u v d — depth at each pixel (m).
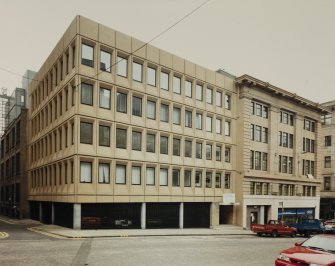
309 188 50.31
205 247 18.11
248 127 40.38
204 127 36.88
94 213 28.34
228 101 40.34
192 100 36.00
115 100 29.56
